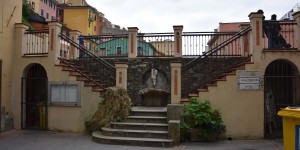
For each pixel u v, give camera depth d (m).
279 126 11.04
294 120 4.26
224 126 9.72
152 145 8.66
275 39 10.66
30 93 12.45
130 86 12.70
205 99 10.13
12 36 11.94
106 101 10.38
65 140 9.66
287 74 11.16
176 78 10.37
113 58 13.12
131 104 10.80
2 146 8.83
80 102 11.20
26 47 12.25
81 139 9.81
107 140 9.04
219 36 14.14
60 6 44.19
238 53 13.42
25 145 8.95
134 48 12.95
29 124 12.30
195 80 12.14
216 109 9.87
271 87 11.34
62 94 11.41
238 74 10.04
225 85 10.08
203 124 9.28
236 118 9.98
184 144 8.96
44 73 12.35
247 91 9.99
